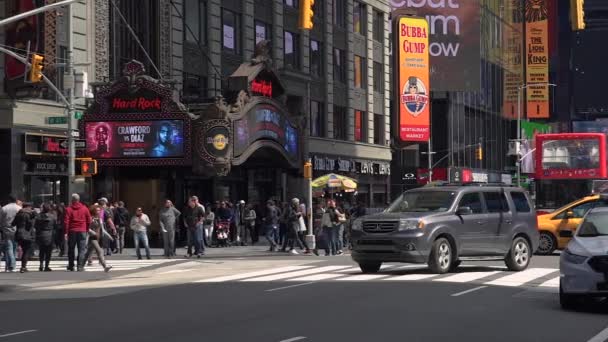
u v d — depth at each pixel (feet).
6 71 100.42
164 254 93.86
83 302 51.62
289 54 163.12
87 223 75.97
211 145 108.88
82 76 95.30
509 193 70.13
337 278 63.31
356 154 185.47
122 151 110.93
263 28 154.51
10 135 100.89
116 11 118.21
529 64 301.22
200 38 135.95
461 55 241.35
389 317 41.16
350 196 177.37
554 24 351.46
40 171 105.09
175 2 128.88
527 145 289.53
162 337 36.04
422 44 207.92
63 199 109.60
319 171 165.68
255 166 136.05
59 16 106.93
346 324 38.91
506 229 68.23
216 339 35.14
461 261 74.43
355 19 188.85
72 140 92.53
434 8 240.53
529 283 57.98
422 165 247.50
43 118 105.70
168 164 109.91
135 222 90.07
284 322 39.86
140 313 44.83
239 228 124.47
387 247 62.75
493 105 290.35
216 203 121.49
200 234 93.04
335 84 178.60
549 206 112.47
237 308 45.83
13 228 75.05
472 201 67.00
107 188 116.47
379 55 201.67
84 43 111.96
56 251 104.32
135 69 110.42
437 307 44.98
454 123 252.62
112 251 99.30
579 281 41.47
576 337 35.29
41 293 58.65
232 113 110.93
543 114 298.97
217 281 63.41
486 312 43.04
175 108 109.81
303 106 147.95
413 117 206.08
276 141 122.52
